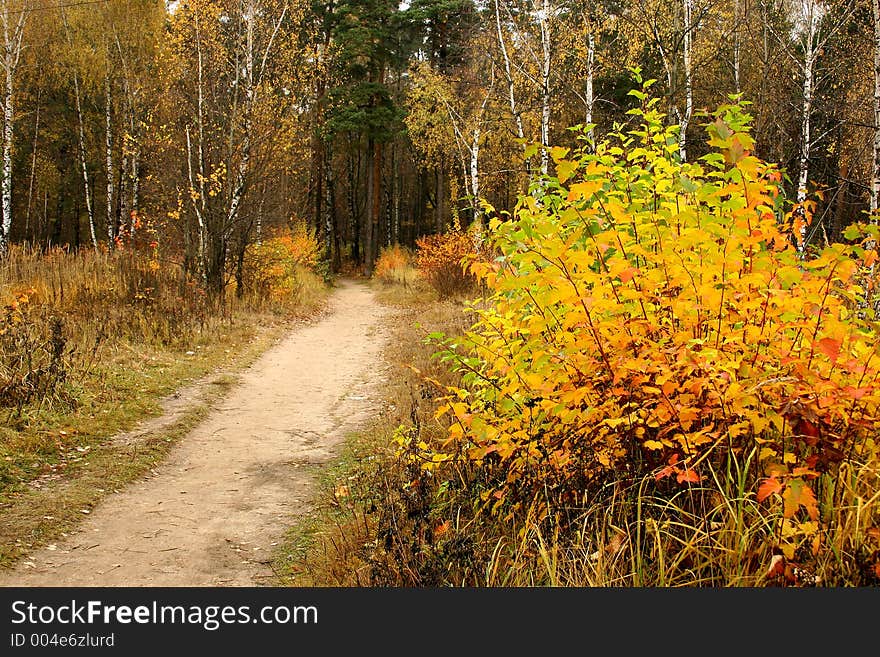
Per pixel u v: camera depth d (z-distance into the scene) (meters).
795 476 2.70
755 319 3.16
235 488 5.77
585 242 3.49
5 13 22.86
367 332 14.98
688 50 15.31
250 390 9.33
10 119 22.80
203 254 15.12
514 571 3.38
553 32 17.05
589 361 3.20
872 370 2.91
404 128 33.22
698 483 3.30
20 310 9.05
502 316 3.91
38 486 5.37
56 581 4.03
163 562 4.34
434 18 29.00
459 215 29.14
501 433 3.71
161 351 10.32
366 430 7.30
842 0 14.26
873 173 9.27
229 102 16.16
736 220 3.05
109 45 27.14
